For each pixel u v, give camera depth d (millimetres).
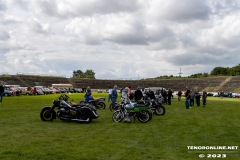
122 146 8719
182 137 10297
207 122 14617
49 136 10164
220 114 19172
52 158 7191
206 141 9625
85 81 105938
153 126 13016
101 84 106938
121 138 10008
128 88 24938
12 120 14195
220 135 10766
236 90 84500
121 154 7773
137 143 9188
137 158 7418
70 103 14078
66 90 69312
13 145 8578
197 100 27375
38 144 8781
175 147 8719
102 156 7527
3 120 14148
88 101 21406
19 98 36531
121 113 14469
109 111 20078
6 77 85125
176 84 101125
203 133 11164
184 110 22219
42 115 14117
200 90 93312
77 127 12430
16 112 18062
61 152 7824
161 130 11844
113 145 8828
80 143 9047
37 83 93062
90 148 8375
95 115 13938
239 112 21016
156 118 16328
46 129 11680
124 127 12641
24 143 8891
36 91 51375
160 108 18672
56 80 100562
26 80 91000
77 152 7863
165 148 8570
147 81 107375
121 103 14656
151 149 8406
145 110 14398
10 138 9672
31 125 12656
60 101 14320
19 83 86000
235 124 13930
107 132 11227
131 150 8234
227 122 14695
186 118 16438
